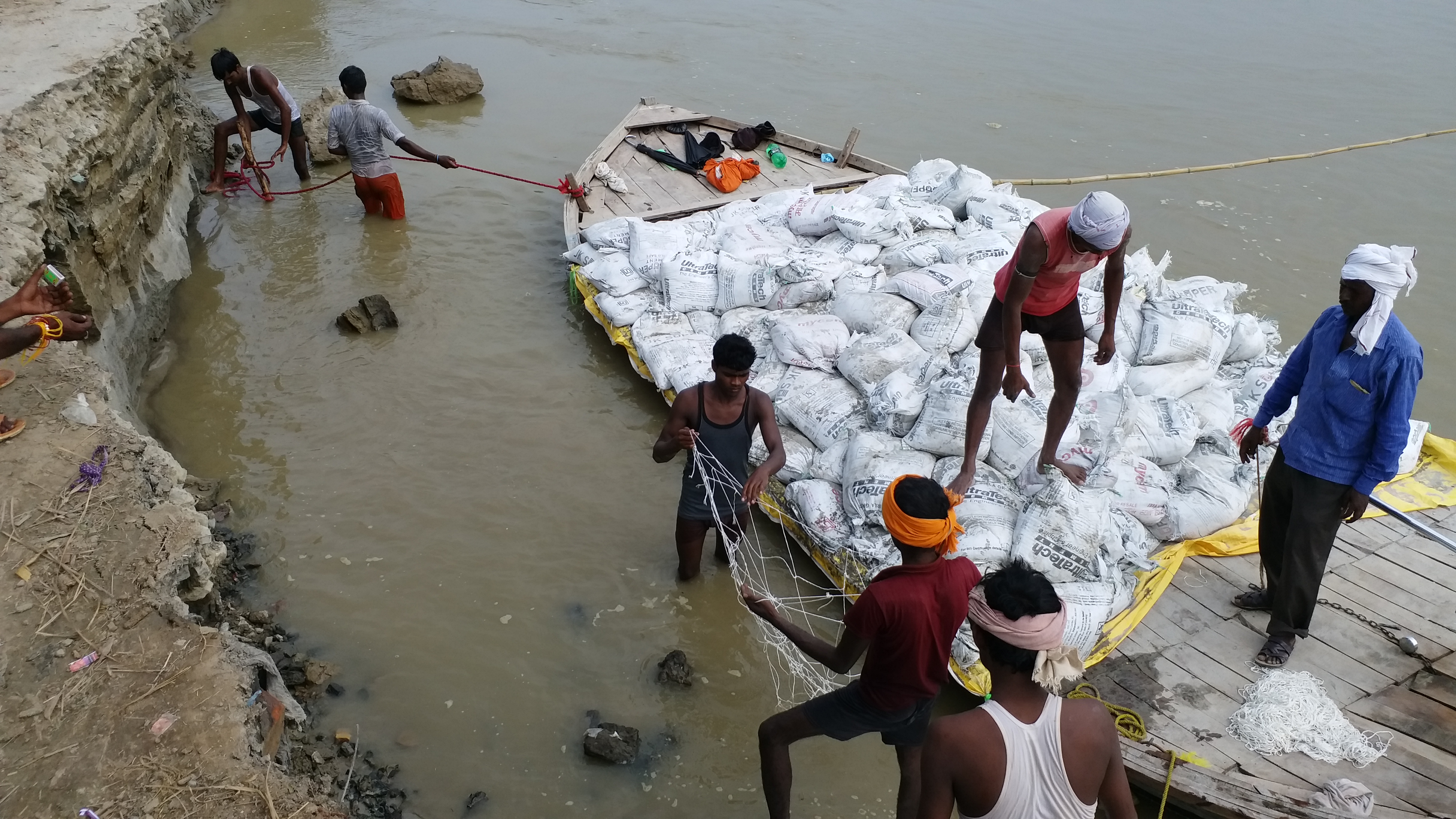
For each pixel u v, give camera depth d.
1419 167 10.39
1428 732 4.20
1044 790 2.36
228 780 3.07
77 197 6.31
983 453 5.39
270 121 9.72
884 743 4.15
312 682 4.70
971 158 10.55
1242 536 5.23
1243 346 6.54
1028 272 4.13
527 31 14.29
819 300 6.88
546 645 5.01
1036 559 4.80
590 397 6.93
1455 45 13.83
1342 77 12.77
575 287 7.81
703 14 14.96
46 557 3.73
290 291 8.09
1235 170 10.32
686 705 4.73
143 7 8.69
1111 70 12.98
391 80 12.00
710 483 4.73
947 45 13.84
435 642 5.00
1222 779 3.96
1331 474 4.16
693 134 10.14
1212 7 15.46
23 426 4.30
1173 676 4.54
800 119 11.49
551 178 10.07
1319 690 4.34
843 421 5.83
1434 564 5.06
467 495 5.98
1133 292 6.66
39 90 6.60
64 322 4.35
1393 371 3.89
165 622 3.56
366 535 5.65
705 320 7.08
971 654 4.59
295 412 6.68
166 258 7.90
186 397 6.81
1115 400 5.38
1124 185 10.04
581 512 5.88
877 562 5.11
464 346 7.43
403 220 9.24
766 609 3.76
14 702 3.24
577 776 4.37
